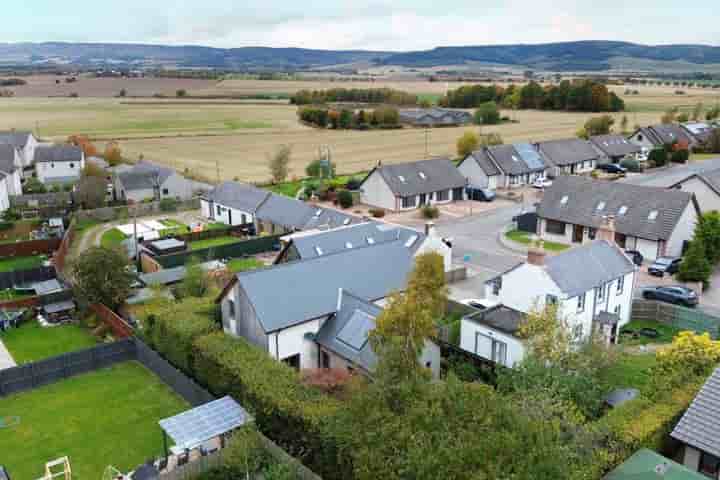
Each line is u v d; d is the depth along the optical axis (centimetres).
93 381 3850
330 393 3156
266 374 3131
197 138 15350
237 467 2777
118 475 2811
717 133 12500
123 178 8894
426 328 2566
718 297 4981
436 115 17950
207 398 3388
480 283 5438
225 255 6341
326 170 10312
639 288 5153
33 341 4497
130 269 5438
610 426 2578
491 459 1875
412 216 8012
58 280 5531
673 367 3091
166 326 3831
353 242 5241
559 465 1936
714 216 5447
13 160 9394
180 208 8656
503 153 9750
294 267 3962
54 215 8038
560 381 2867
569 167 10444
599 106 19238
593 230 6412
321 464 2672
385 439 2059
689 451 2550
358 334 3566
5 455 3072
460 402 2184
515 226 7394
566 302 3847
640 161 11144
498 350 3691
